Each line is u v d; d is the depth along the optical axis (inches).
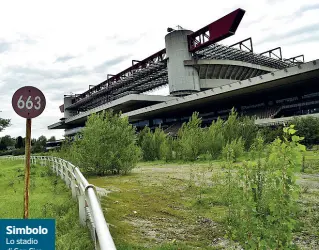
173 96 3216.0
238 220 182.7
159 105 2920.8
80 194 265.0
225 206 344.8
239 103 2920.8
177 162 1135.0
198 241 243.8
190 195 422.3
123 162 739.4
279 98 2696.9
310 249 220.1
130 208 347.3
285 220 149.5
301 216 298.4
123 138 757.3
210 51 3196.4
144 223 292.2
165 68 3363.7
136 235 256.1
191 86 3171.8
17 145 4082.2
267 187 170.1
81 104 4793.3
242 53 3262.8
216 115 3186.5
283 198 151.1
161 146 1296.8
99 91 4030.5
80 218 244.2
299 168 150.3
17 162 1473.9
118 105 3432.6
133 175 709.3
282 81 2107.5
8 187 525.3
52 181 558.3
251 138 1187.3
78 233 222.8
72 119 4596.5
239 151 913.5
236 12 2495.1
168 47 3233.3
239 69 3533.5
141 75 3380.9
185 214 324.2
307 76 1991.9
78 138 792.9
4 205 364.2
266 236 155.1
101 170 745.0
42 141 4660.4
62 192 436.5
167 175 684.1
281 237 151.9
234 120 1274.6
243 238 173.9
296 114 2556.6
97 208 110.6
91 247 192.5
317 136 1391.5
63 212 301.7
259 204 167.3
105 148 727.7
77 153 751.7
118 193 438.3
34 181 577.3
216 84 3521.2
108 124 770.2
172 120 3521.2
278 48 3683.6
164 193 443.2
